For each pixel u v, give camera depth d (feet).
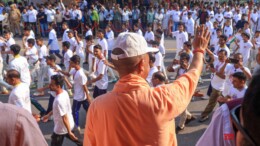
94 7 70.69
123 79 6.91
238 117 4.38
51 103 25.54
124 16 70.44
